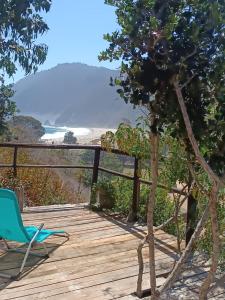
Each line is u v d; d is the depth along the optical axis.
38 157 9.25
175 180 4.02
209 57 1.98
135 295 3.34
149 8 1.89
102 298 3.25
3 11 4.63
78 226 5.23
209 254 4.05
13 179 5.82
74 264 3.94
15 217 3.65
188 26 1.91
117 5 1.95
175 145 3.72
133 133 4.34
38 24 4.95
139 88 2.04
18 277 3.55
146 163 4.86
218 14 1.82
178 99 1.95
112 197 5.99
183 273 3.78
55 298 3.21
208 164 2.12
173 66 1.92
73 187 8.56
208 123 2.06
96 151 6.20
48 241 4.59
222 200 3.45
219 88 2.01
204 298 2.34
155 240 4.76
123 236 4.89
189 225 4.21
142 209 5.57
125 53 2.01
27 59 4.99
